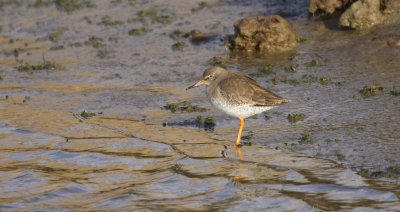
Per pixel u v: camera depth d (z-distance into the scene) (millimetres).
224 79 15562
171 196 13266
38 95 18891
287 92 17266
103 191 13656
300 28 21234
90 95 18578
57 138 16234
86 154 15344
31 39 23812
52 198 13477
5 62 21719
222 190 13320
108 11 26031
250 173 13797
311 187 12969
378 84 16984
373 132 14664
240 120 15328
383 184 12695
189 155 14836
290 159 14086
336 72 18062
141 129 16312
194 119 16625
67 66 20969
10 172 14680
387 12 20172
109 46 22344
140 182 13922
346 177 13109
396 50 18562
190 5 25438
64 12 26391
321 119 15633
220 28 22516
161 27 23516
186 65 20047
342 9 21469
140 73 19812
